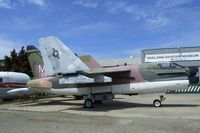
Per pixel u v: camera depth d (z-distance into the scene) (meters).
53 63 21.22
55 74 21.59
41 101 26.77
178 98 27.45
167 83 19.44
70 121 13.04
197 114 15.17
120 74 20.47
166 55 40.25
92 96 20.44
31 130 10.71
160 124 11.62
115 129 10.62
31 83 23.34
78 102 25.09
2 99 27.41
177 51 39.84
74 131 10.36
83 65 20.83
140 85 19.94
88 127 11.22
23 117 14.82
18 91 26.67
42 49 22.00
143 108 18.83
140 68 20.14
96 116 15.02
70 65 20.53
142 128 10.73
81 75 19.77
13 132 10.36
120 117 14.45
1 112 17.61
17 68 45.41
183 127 10.81
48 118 14.26
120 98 28.22
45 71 24.06
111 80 19.64
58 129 10.84
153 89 19.80
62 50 20.88
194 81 19.78
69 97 31.73
